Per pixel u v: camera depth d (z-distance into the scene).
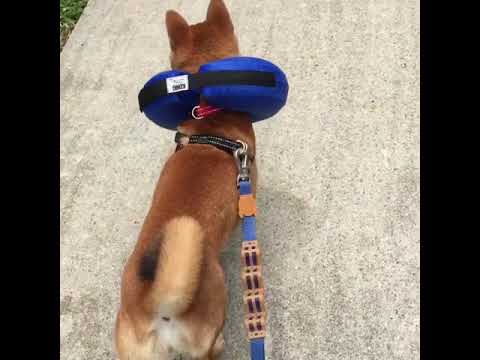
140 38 1.42
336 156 1.07
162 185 0.80
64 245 1.05
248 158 0.85
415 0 1.32
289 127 1.13
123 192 1.12
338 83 1.19
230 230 0.81
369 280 0.90
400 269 0.91
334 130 1.11
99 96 1.31
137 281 0.69
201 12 1.44
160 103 0.83
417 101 1.12
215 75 0.79
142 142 1.19
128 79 1.33
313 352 0.84
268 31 1.33
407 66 1.18
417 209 0.97
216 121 0.85
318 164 1.07
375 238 0.95
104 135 1.22
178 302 0.64
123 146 1.19
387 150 1.06
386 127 1.09
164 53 1.37
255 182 0.90
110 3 1.55
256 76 0.79
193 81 0.80
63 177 1.16
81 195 1.12
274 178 1.06
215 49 0.88
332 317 0.87
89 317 0.95
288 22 1.34
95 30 1.48
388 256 0.92
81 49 1.43
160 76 0.82
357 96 1.16
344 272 0.92
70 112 1.28
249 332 0.66
